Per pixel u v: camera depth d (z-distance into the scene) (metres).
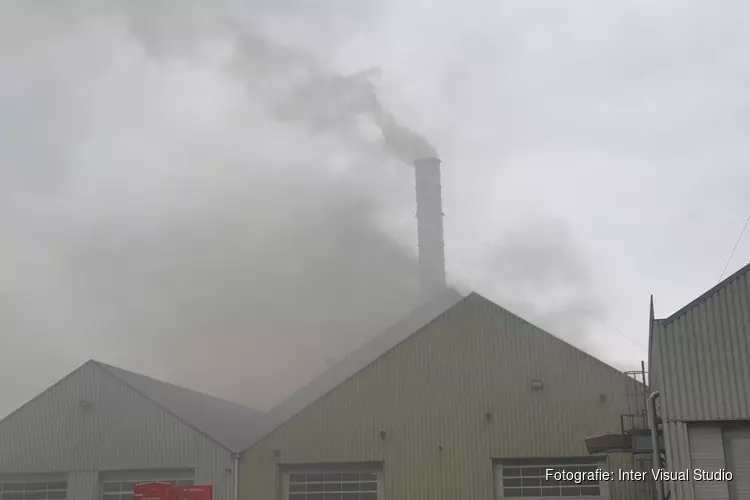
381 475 34.22
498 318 35.25
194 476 34.91
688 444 24.34
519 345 34.78
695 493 23.97
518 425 33.78
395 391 34.84
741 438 24.31
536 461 33.47
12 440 36.69
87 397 36.72
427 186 54.56
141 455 35.50
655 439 25.17
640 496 32.03
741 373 24.59
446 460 33.78
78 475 35.75
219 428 38.38
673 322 25.28
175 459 35.19
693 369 24.81
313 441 34.59
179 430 35.59
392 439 34.28
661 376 24.98
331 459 34.28
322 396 35.12
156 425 35.81
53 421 36.66
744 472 24.05
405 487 33.66
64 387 37.06
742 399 24.39
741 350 24.75
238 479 34.41
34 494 36.12
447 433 34.09
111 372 36.97
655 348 25.28
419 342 35.38
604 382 33.72
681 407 24.61
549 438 33.41
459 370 34.78
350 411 34.81
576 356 34.25
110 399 36.50
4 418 37.06
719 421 24.39
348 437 34.50
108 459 35.72
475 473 33.44
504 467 33.62
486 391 34.34
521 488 33.25
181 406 38.06
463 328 35.28
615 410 33.28
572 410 33.59
